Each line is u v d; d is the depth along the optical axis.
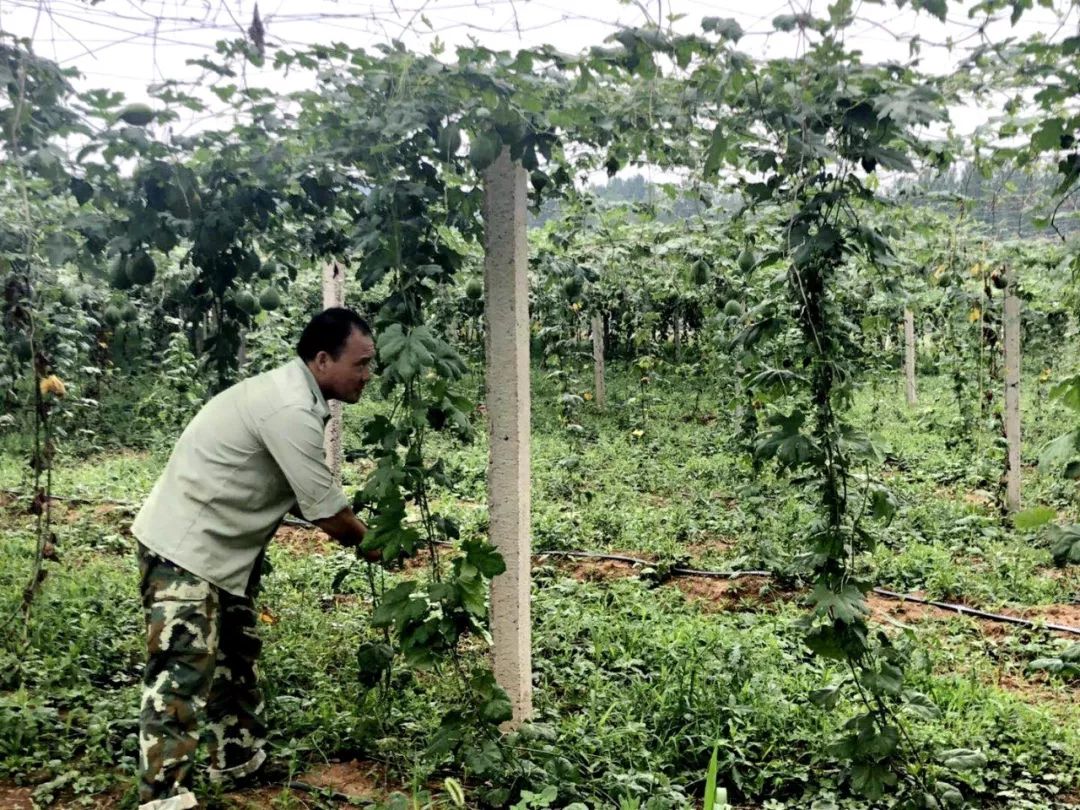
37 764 3.61
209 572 3.12
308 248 5.21
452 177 4.05
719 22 2.79
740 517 7.86
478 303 6.68
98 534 7.28
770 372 3.48
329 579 6.10
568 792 3.41
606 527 7.88
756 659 4.71
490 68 3.15
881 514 3.31
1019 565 6.73
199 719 3.48
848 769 3.50
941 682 4.55
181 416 10.62
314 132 3.68
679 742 3.92
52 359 8.44
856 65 2.96
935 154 3.62
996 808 3.60
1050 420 11.88
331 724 3.90
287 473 3.17
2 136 3.45
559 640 5.09
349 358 3.30
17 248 4.59
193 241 4.41
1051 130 3.17
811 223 3.54
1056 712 4.44
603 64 2.99
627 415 13.61
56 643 4.72
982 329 9.55
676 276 9.64
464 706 3.55
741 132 3.34
